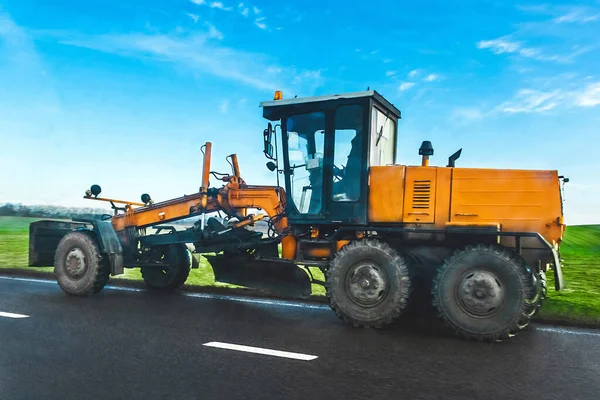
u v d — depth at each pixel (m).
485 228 5.68
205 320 5.96
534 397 3.53
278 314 6.46
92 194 8.36
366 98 6.37
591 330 5.77
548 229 5.66
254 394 3.47
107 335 5.12
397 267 5.73
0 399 3.31
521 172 5.81
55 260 7.92
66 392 3.45
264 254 7.47
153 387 3.58
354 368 4.14
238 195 7.86
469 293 5.35
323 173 6.58
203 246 8.00
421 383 3.79
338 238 6.70
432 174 6.09
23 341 4.81
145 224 8.59
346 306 5.86
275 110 6.95
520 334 5.55
